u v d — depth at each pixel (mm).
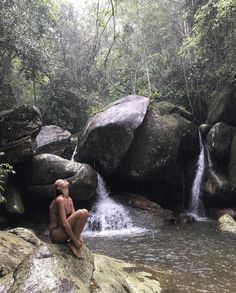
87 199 13438
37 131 13094
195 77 18688
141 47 24125
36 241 7449
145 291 6117
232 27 14109
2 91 19500
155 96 20469
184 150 15594
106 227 12898
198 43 15836
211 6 14281
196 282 7164
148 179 14742
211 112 17344
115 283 5473
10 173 12789
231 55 15148
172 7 22078
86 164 13812
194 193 15711
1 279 4934
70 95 25484
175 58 20688
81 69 28094
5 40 15477
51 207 5375
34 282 4516
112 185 15281
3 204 11945
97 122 14719
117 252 9602
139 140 14602
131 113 14594
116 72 28016
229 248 9688
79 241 5348
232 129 15938
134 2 21625
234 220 13398
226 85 16297
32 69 18969
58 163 13148
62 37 28422
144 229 12586
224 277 7488
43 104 25250
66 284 4566
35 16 21250
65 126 25141
